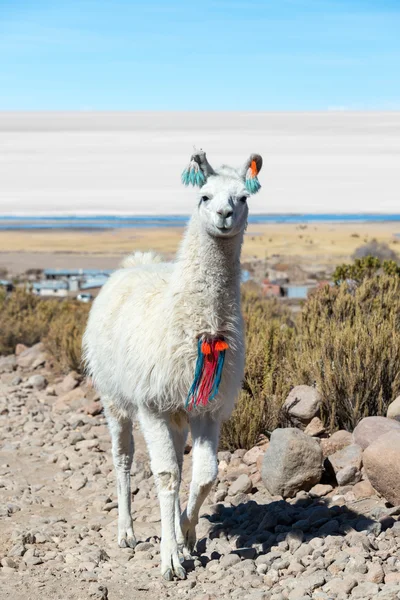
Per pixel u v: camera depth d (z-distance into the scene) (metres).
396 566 5.36
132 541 6.36
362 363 8.52
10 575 5.61
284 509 6.71
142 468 8.26
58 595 5.23
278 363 9.48
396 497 6.44
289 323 14.05
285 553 5.77
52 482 8.23
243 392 8.73
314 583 5.12
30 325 16.11
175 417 5.97
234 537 6.29
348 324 9.21
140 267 6.86
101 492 7.79
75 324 14.55
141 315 5.84
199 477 5.61
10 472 8.50
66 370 13.25
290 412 8.51
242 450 8.40
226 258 5.57
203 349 5.50
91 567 5.79
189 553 5.91
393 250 36.34
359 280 12.05
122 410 6.40
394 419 7.99
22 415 10.93
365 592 4.96
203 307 5.56
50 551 6.16
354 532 5.78
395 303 9.98
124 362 5.81
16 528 6.65
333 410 8.30
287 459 7.10
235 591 5.19
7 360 14.44
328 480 7.36
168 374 5.56
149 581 5.50
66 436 9.83
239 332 5.74
